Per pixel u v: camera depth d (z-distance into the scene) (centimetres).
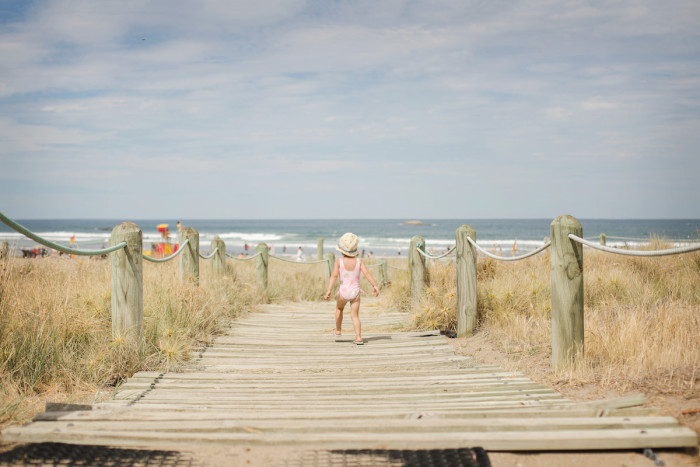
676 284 806
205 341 714
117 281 562
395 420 340
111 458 294
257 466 286
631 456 304
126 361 534
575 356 492
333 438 311
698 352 459
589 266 1062
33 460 289
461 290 750
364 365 585
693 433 308
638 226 13775
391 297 1127
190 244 952
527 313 770
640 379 427
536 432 317
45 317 554
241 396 441
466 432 322
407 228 14675
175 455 300
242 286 1118
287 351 667
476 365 571
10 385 457
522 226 14738
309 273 1677
